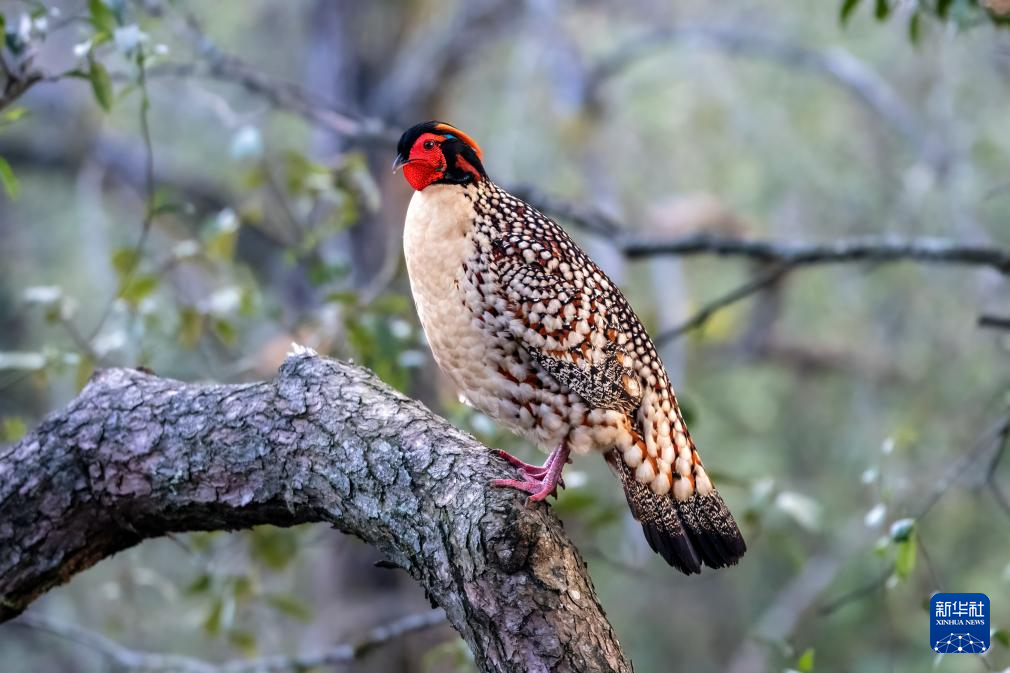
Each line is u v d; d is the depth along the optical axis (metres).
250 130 8.84
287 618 14.73
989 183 15.89
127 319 8.49
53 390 14.55
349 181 9.34
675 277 16.23
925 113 17.61
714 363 19.23
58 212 19.34
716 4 19.50
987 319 7.93
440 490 4.82
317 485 5.05
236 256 15.93
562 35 16.41
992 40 12.95
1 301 18.25
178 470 5.25
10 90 6.35
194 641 14.19
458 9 16.72
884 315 18.59
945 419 16.23
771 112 19.19
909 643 15.78
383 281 9.14
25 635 17.41
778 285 18.42
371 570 15.49
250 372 11.29
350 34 16.36
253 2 19.42
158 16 9.20
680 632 18.83
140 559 10.70
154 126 19.48
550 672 4.39
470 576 4.58
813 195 18.86
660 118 19.36
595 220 10.34
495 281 5.84
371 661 15.04
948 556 15.66
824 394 19.77
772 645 7.49
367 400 5.19
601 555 8.84
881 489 7.33
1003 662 12.39
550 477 5.19
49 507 5.35
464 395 6.25
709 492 6.04
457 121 19.17
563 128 16.44
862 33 17.20
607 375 5.86
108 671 10.89
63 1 11.29
